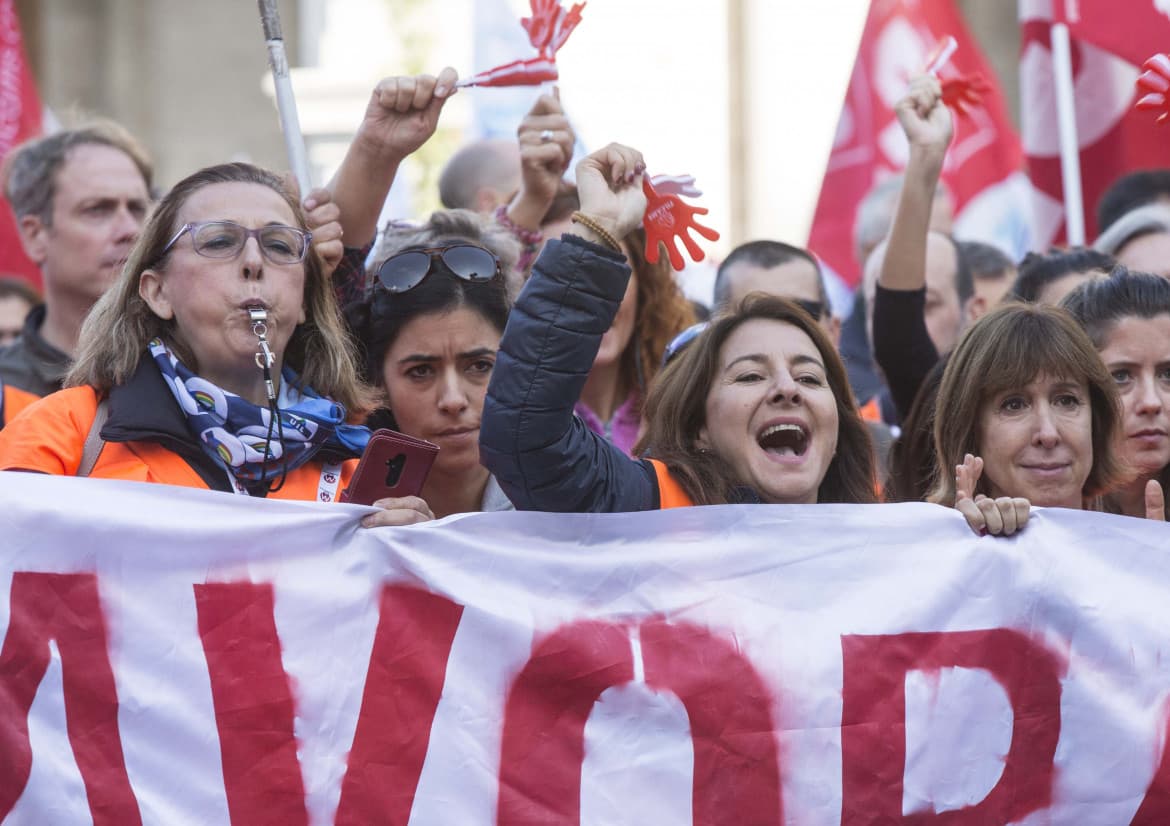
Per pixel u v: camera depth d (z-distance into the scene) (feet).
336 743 28.71
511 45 58.29
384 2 112.88
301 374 32.53
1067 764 30.94
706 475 32.22
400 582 29.27
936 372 37.09
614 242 29.76
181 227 30.63
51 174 46.21
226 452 30.14
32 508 28.25
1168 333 36.19
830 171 61.31
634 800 29.35
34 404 30.63
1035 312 33.68
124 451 30.01
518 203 41.75
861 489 34.09
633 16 105.29
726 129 104.63
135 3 110.22
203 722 28.35
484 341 34.17
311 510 29.04
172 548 28.60
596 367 42.52
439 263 34.19
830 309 50.21
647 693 29.60
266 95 111.24
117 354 30.55
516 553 29.66
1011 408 33.65
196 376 30.48
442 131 110.93
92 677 28.14
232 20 110.93
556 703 29.40
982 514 31.09
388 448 29.30
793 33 104.53
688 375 33.17
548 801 29.14
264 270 30.50
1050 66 52.95
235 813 28.25
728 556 30.19
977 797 30.53
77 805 27.81
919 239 41.55
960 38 61.16
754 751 29.73
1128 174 50.96
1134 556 31.42
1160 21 49.26
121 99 109.81
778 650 30.01
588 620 29.63
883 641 30.32
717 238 32.99
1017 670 30.89
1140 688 31.17
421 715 28.99
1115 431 33.81
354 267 36.65
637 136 105.40
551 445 29.43
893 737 30.17
